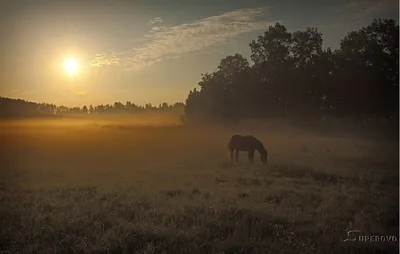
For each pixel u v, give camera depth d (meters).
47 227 7.17
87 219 7.62
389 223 7.81
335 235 6.79
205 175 14.12
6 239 6.78
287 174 14.51
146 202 9.18
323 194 10.34
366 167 15.14
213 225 7.27
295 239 6.50
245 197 9.88
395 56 30.67
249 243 6.33
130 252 6.19
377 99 31.41
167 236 6.59
